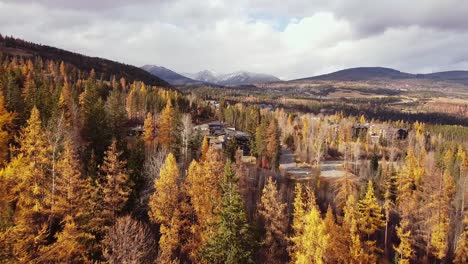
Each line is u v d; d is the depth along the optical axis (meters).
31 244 22.30
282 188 70.81
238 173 61.09
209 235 34.97
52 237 30.78
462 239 57.38
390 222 68.88
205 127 117.25
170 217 40.94
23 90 81.00
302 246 40.72
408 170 81.25
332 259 43.72
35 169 32.38
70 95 84.06
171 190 41.41
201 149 75.69
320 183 84.81
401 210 68.44
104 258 29.38
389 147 147.38
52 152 36.00
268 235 46.16
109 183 37.97
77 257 28.86
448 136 184.75
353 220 47.72
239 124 134.62
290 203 64.25
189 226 42.25
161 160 52.72
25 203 29.42
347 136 147.88
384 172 83.81
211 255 32.97
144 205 46.75
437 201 64.81
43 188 32.28
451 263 60.56
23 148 35.62
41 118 55.56
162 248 33.00
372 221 54.59
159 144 77.44
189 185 45.22
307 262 37.53
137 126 100.56
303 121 164.75
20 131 45.62
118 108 77.50
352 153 119.75
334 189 82.00
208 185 44.06
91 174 40.84
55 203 32.28
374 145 136.88
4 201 23.73
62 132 43.56
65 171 33.66
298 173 95.00
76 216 32.50
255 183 72.44
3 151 39.44
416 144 138.38
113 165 39.12
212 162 49.06
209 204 41.50
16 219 22.42
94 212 36.12
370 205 54.59
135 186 45.06
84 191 35.97
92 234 34.28
